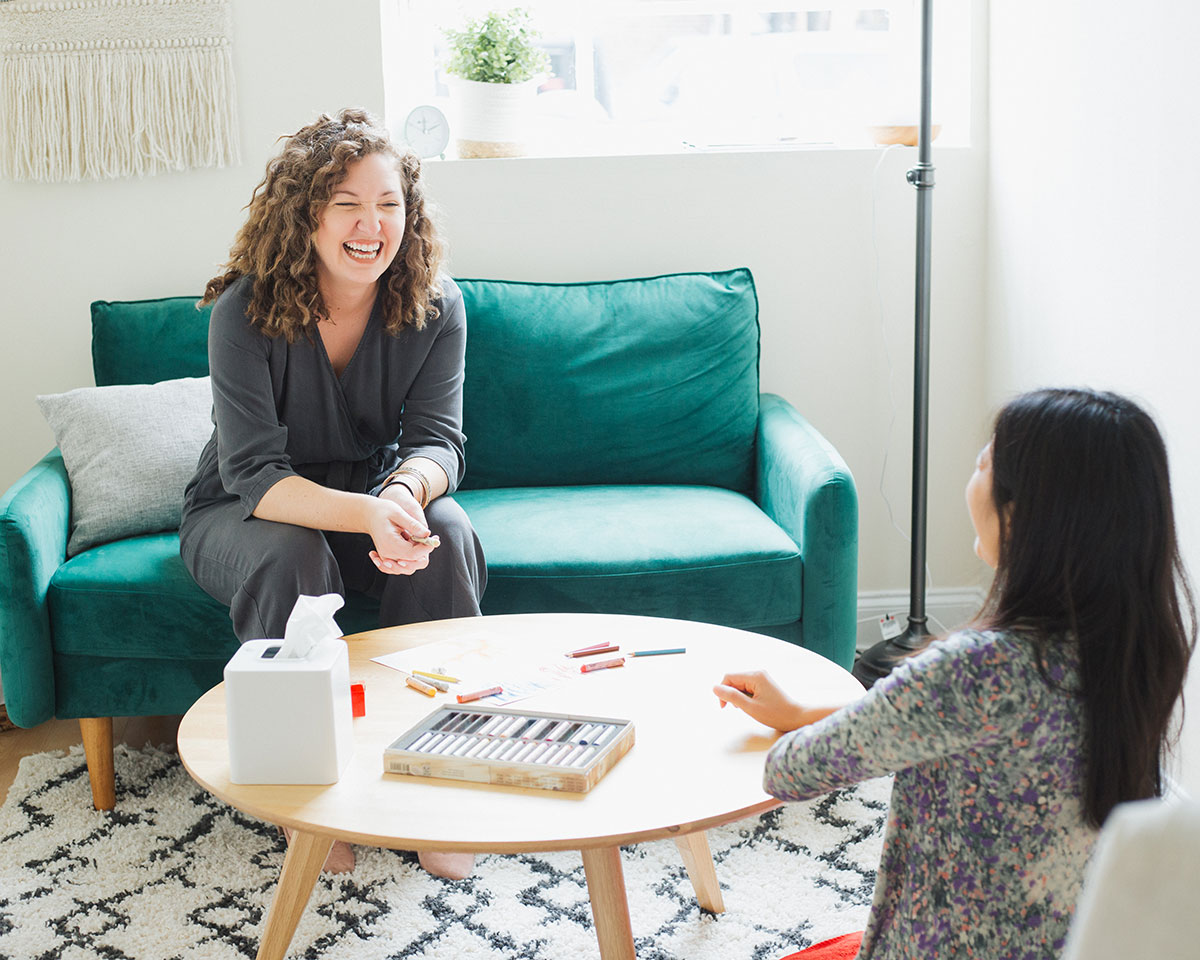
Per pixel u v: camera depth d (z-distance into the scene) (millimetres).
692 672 1477
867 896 1710
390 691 1446
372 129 1913
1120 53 2025
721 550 2066
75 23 2588
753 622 2066
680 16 2918
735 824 1934
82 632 2000
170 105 2619
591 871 1306
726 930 1627
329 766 1215
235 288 1953
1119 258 2051
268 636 1823
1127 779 924
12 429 2738
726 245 2723
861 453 2814
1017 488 962
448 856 1782
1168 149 1867
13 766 2236
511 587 2051
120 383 2480
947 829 977
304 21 2621
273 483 1876
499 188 2688
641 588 2041
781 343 2764
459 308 2109
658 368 2516
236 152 2648
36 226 2668
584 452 2518
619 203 2699
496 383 2500
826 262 2730
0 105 2604
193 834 1936
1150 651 931
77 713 2025
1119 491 927
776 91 2939
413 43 2906
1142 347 1972
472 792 1190
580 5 2904
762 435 2486
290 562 1816
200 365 2488
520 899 1720
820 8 2895
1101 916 468
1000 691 921
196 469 2123
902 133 2682
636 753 1261
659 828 1113
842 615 2070
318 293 1925
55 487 2145
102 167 2631
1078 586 932
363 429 2100
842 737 985
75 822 1983
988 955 962
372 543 2010
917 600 2537
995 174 2646
